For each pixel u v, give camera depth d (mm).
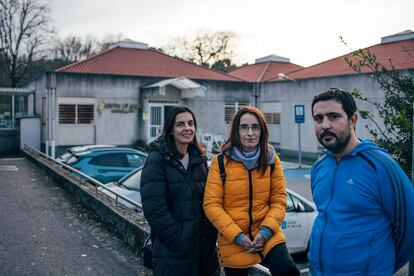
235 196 3277
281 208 3346
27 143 24953
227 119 29312
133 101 26406
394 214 2426
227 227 3191
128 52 31875
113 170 12344
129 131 26281
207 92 28516
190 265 3367
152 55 32562
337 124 2600
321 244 2607
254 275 4020
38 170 16734
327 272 2576
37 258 6574
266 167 3316
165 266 3352
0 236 7719
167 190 3420
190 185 3451
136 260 6539
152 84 26344
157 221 3309
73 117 24578
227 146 3361
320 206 2699
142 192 3375
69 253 6824
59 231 8094
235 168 3293
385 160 2480
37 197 11297
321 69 28156
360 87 21797
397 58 23500
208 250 3523
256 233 3279
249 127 3291
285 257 3193
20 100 26875
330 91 2678
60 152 24203
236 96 29438
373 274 2436
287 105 27344
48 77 23797
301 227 7176
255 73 37656
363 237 2453
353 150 2600
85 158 12258
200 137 27219
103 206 8523
